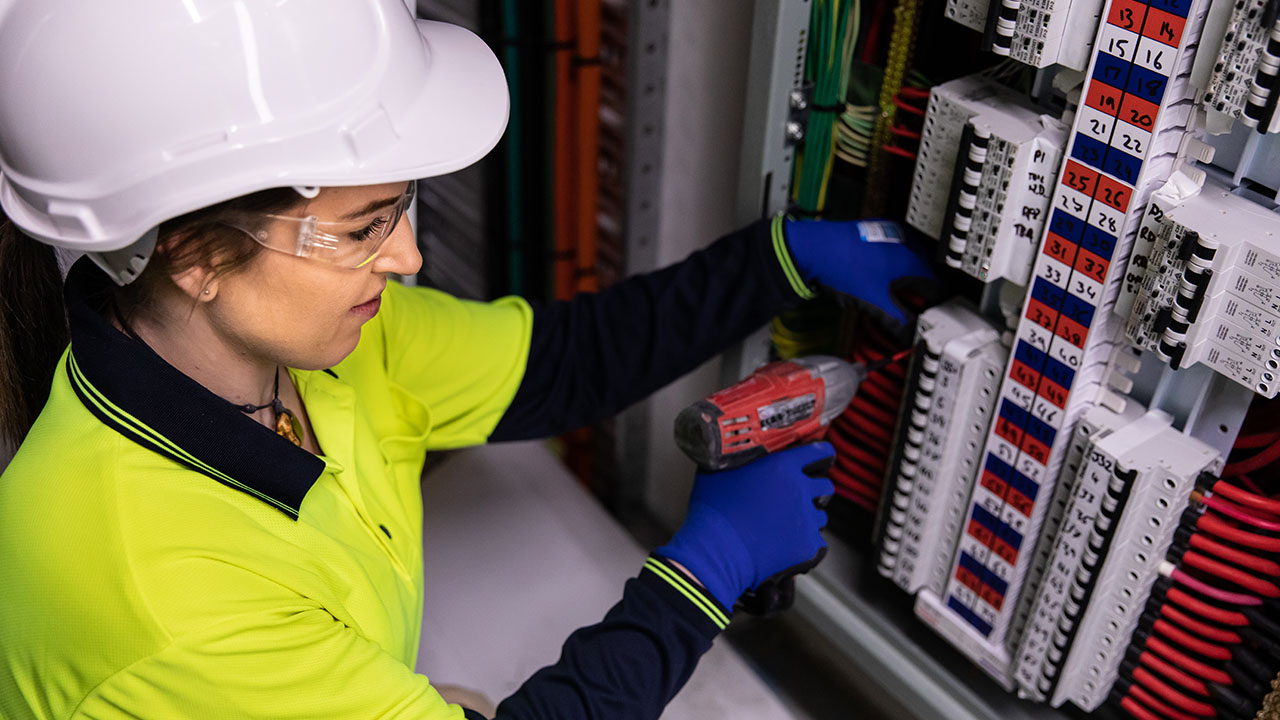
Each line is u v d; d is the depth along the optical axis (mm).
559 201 1771
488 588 1568
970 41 1171
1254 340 877
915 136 1203
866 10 1249
